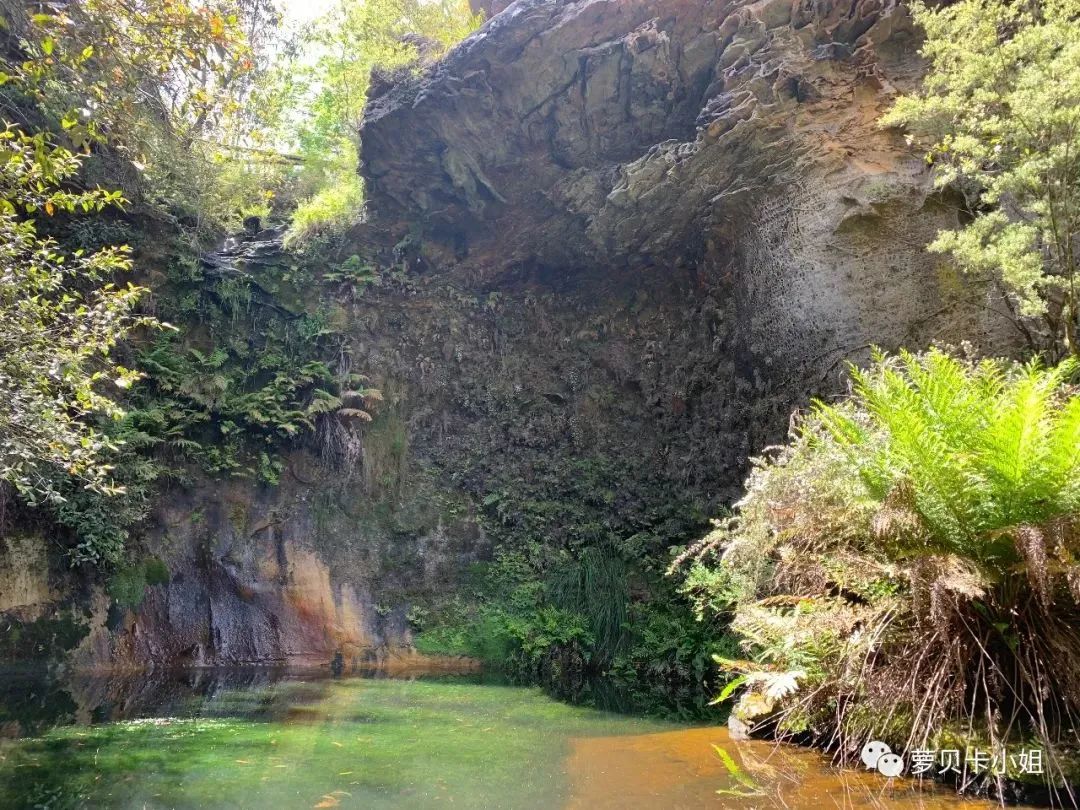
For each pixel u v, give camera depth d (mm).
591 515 11484
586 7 10156
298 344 12133
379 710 6035
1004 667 3328
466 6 15203
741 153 9984
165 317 11477
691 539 10531
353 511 11180
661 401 11938
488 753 4266
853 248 9070
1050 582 3111
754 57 10008
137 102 7633
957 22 6594
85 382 5484
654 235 11555
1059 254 6082
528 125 11070
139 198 11508
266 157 14031
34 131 8992
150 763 3988
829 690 3875
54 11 5395
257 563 10398
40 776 3693
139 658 9344
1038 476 3201
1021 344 7355
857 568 3707
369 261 12930
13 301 5500
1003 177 6059
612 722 5574
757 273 10398
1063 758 2955
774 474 4633
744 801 3025
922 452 3404
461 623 10508
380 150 11672
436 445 12141
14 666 8555
